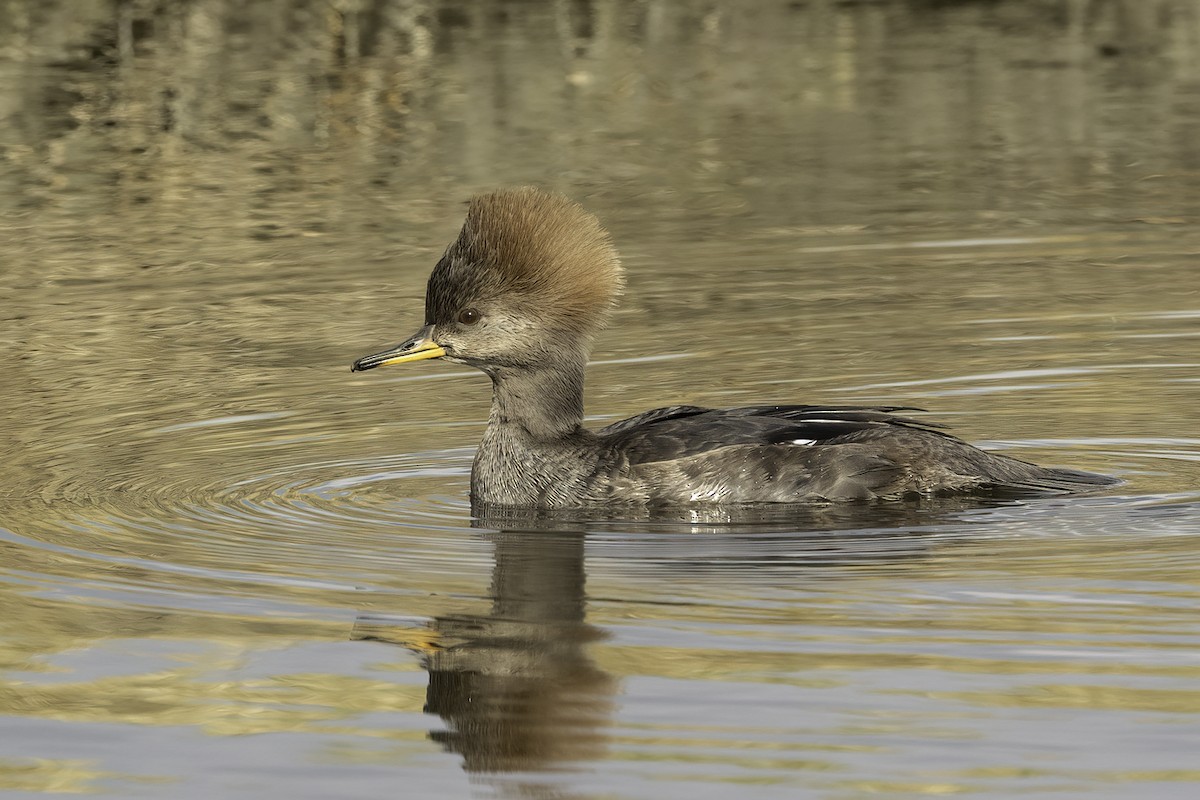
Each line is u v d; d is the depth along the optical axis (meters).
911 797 7.86
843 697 8.87
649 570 10.98
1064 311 17.69
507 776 8.21
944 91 27.36
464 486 13.28
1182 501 12.16
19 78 27.81
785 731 8.52
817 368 16.17
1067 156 23.92
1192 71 28.23
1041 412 14.75
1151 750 8.23
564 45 29.88
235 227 21.36
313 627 10.07
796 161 23.92
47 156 24.52
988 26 31.77
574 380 13.00
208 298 18.69
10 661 9.59
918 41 30.59
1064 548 11.13
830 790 7.95
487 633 9.92
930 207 21.81
